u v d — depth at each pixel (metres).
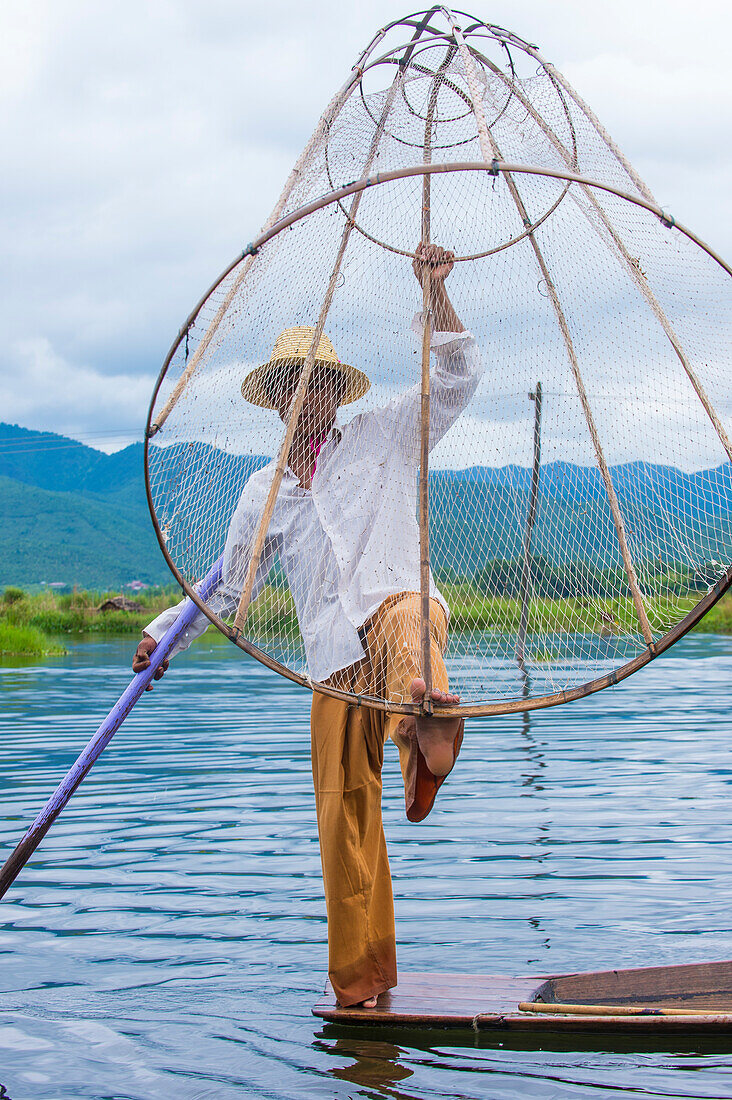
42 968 3.11
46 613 29.83
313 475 3.04
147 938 3.37
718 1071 2.32
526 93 3.18
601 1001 2.81
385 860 2.92
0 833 4.82
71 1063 2.43
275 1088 2.27
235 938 3.37
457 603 3.23
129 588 132.50
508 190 3.13
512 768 6.48
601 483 3.09
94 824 5.00
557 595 3.17
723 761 6.49
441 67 3.24
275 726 8.77
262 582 3.10
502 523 3.20
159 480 2.74
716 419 2.79
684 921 3.41
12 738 7.99
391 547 2.95
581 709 9.74
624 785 5.77
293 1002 2.84
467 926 3.43
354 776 2.90
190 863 4.27
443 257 2.96
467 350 2.95
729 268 2.51
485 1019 2.61
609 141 2.91
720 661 15.16
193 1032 2.62
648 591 2.98
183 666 16.50
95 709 9.98
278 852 4.44
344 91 3.09
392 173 2.44
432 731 2.70
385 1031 2.63
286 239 2.97
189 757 7.05
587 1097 2.19
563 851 4.37
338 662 2.91
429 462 2.93
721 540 2.86
